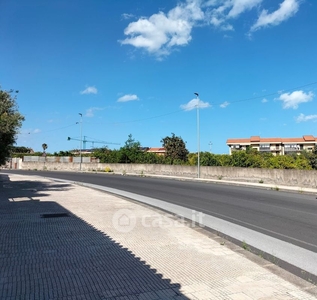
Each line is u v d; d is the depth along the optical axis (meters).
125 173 38.59
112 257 5.57
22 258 5.49
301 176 21.92
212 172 30.38
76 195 15.30
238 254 5.84
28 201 12.95
